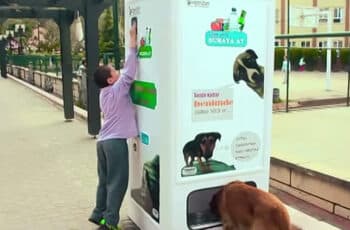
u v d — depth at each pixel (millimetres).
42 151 8602
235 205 3812
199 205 4230
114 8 10250
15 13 11438
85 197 5828
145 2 4090
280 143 6766
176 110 3797
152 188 4238
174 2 3678
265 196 3705
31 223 4949
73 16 11703
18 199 5777
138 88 4344
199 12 3768
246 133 4125
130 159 4715
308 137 7215
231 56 3949
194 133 3893
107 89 4410
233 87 4000
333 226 4574
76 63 18828
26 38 47500
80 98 14727
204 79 3861
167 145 3863
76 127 11328
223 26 3875
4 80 35906
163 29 3801
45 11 11695
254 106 4129
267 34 4086
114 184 4414
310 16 18938
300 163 5512
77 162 7691
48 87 22234
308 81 20969
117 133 4344
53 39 45406
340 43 24031
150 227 4320
